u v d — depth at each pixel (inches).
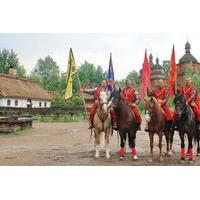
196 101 486.0
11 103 1923.0
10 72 2234.3
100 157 515.2
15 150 587.2
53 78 2539.4
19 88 2042.3
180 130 463.2
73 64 631.8
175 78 552.4
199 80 1263.5
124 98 481.4
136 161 480.4
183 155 469.1
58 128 1019.3
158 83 498.0
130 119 472.1
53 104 2231.8
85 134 850.8
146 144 668.7
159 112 460.1
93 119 510.3
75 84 1879.9
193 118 465.1
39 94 2183.8
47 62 2669.8
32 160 497.0
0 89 1875.0
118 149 595.2
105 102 476.4
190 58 1900.8
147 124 472.7
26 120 968.9
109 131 502.9
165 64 2087.8
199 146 559.2
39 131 921.5
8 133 834.2
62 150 587.5
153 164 459.5
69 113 1486.2
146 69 779.4
